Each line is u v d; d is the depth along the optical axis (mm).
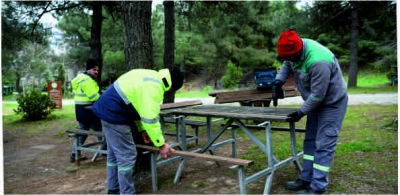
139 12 6145
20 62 31797
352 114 8281
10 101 22578
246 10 11359
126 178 3238
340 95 3033
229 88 25703
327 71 2904
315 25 20188
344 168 3953
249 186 3547
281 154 4797
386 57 18641
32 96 9898
